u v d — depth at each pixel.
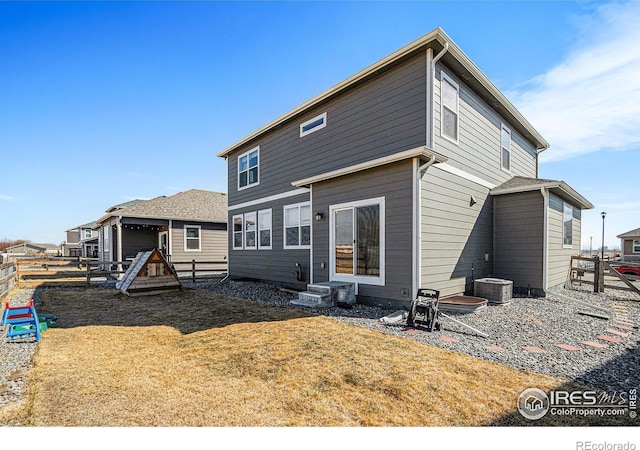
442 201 7.17
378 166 7.00
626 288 9.11
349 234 7.66
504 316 6.21
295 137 10.47
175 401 2.96
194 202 17.92
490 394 3.03
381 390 3.13
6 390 3.19
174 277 10.08
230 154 14.06
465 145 8.12
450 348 4.32
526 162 12.01
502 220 9.23
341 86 8.46
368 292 7.18
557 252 9.61
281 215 10.98
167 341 4.86
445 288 7.20
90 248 30.31
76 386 3.27
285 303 7.78
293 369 3.66
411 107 7.10
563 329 5.33
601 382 3.29
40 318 6.02
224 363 3.89
